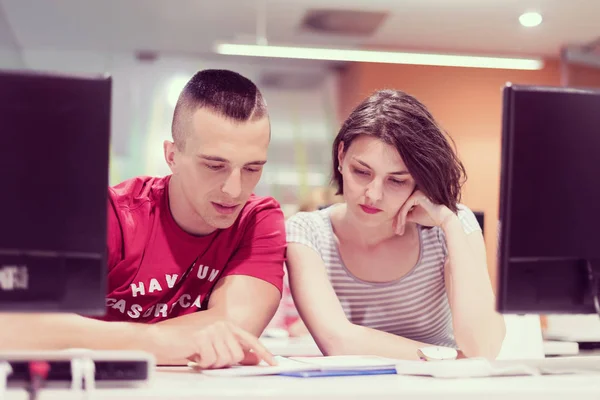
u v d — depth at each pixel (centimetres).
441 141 170
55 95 102
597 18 492
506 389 96
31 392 88
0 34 513
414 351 156
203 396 90
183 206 166
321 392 92
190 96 155
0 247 100
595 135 112
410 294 182
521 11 478
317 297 168
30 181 101
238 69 563
